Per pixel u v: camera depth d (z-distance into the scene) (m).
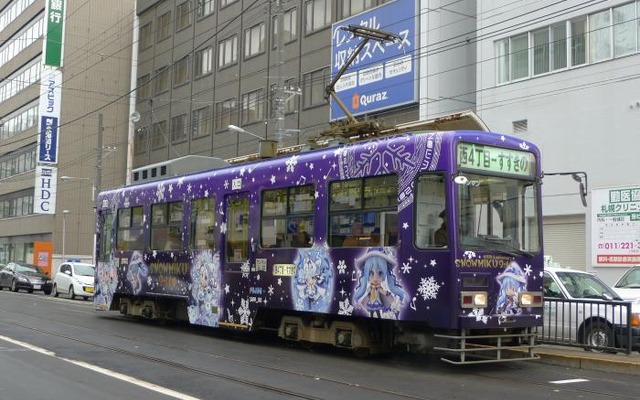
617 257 19.83
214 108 42.94
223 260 13.64
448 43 28.03
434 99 27.45
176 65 47.72
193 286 14.52
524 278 10.16
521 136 23.33
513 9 23.94
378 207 10.46
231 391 8.15
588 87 21.36
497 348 9.81
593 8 21.39
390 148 10.39
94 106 51.97
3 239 59.66
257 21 39.38
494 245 9.89
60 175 50.62
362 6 31.09
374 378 9.20
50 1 50.59
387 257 10.16
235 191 13.53
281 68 20.56
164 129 48.62
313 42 34.44
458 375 9.61
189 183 15.09
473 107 28.52
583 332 11.88
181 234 15.15
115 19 53.19
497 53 24.48
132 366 10.04
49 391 8.11
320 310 11.23
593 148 21.06
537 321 10.26
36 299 27.47
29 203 54.69
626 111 20.27
